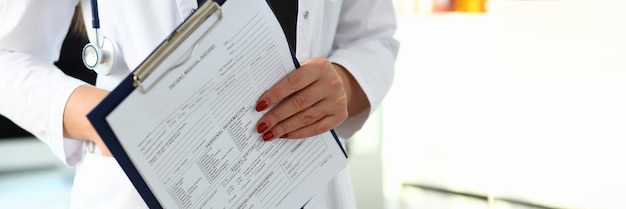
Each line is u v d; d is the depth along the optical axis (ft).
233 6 2.49
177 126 2.43
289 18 3.34
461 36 6.57
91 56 3.10
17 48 3.15
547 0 5.71
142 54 3.09
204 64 2.44
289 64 2.72
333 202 3.53
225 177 2.60
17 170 10.91
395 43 3.86
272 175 2.76
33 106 2.97
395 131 7.31
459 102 6.64
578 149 5.64
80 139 3.08
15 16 3.10
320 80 2.75
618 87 5.33
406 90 7.16
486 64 6.28
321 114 2.78
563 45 5.65
